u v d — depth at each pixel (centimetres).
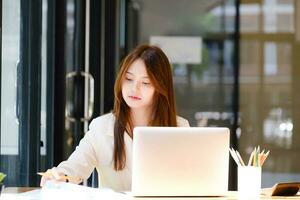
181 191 282
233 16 630
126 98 317
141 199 277
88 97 518
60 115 476
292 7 630
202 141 281
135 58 318
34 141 419
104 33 591
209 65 632
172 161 280
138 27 621
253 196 284
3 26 372
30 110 415
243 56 633
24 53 406
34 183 419
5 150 389
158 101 328
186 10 627
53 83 466
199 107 632
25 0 405
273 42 632
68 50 493
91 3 545
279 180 634
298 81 631
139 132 278
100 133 328
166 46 627
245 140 633
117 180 326
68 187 295
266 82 633
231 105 632
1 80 367
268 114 632
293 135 633
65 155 485
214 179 283
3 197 284
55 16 468
